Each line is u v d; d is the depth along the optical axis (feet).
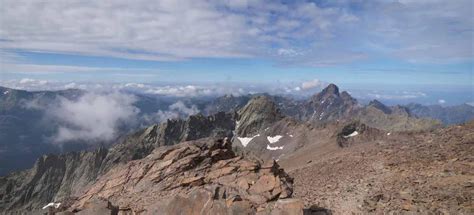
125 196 156.46
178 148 184.65
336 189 148.66
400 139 222.69
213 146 182.70
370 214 114.62
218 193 105.29
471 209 105.91
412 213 109.09
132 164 184.03
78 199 167.84
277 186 121.90
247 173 147.43
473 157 146.72
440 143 179.42
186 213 99.91
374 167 168.25
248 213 98.53
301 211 95.30
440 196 116.98
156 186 158.51
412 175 143.02
